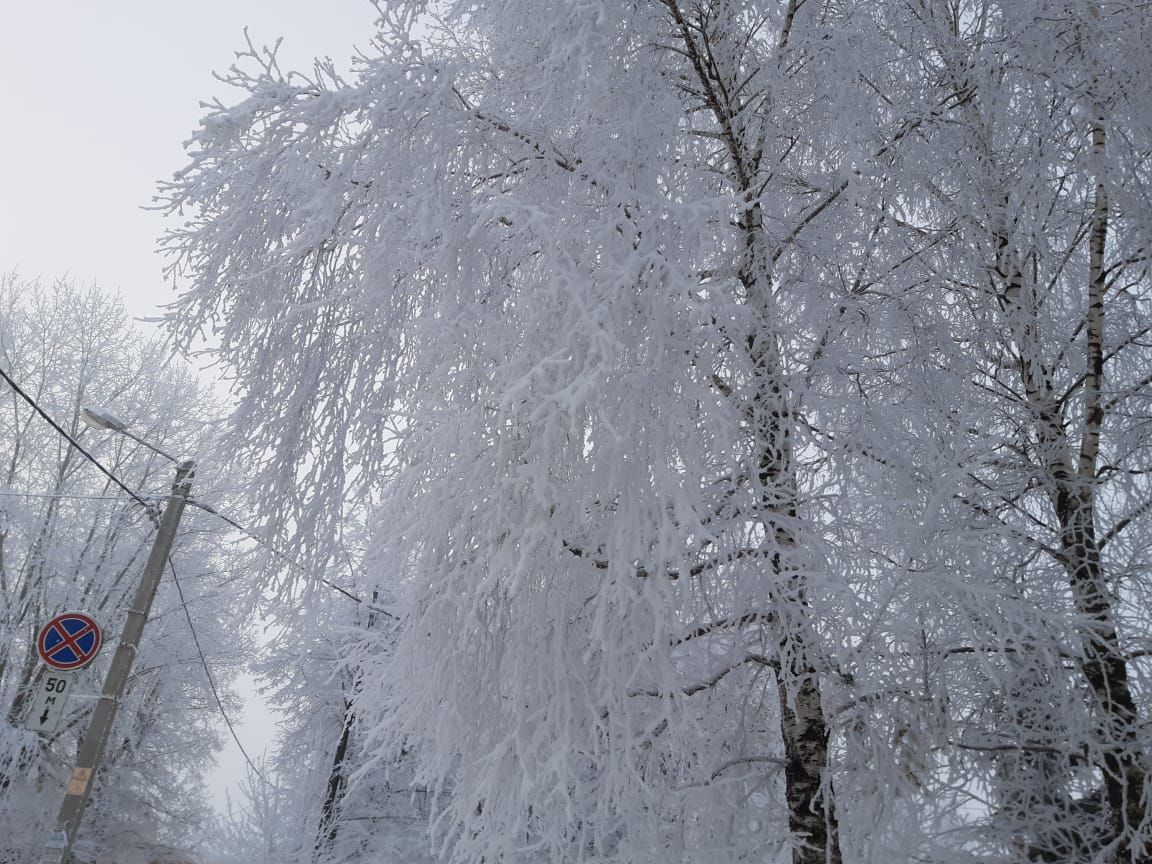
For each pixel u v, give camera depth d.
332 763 15.22
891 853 3.84
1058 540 4.61
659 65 4.13
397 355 4.21
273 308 4.18
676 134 3.88
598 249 3.44
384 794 14.57
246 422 4.31
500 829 3.59
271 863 14.08
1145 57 4.27
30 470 15.52
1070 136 4.56
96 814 14.91
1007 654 4.07
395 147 3.71
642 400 3.31
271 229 4.01
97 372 16.12
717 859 3.70
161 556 7.54
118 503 15.03
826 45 4.00
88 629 6.89
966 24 4.82
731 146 4.39
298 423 4.29
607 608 3.61
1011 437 4.79
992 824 4.09
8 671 13.91
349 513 4.34
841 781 4.06
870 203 4.22
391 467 4.17
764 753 4.45
